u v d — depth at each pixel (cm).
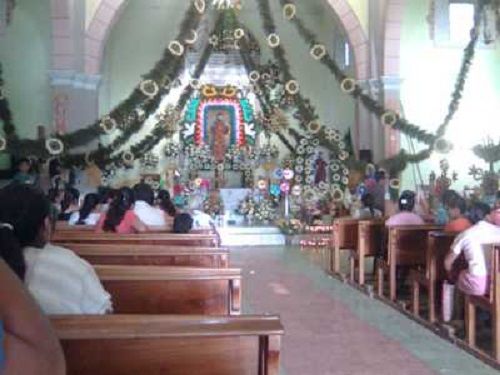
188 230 790
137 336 249
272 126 1794
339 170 1627
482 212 771
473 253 627
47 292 329
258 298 912
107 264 551
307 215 1662
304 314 810
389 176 1477
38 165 1316
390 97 1578
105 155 1342
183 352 259
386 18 1541
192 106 1961
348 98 1975
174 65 1277
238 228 1583
